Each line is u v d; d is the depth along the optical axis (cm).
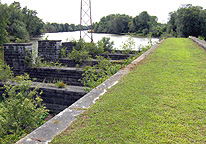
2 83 952
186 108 333
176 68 633
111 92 425
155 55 913
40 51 1594
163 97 384
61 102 838
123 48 1792
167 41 1767
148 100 371
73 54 1481
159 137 252
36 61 1315
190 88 434
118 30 9862
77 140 250
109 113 322
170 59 795
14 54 1276
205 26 4759
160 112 320
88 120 303
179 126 277
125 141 244
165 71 595
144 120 296
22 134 541
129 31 9900
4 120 530
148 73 579
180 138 249
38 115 605
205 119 296
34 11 6525
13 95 649
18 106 565
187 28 4916
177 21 5328
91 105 363
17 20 5028
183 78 514
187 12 4962
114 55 1667
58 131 275
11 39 4372
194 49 1109
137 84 473
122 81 505
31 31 6500
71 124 293
